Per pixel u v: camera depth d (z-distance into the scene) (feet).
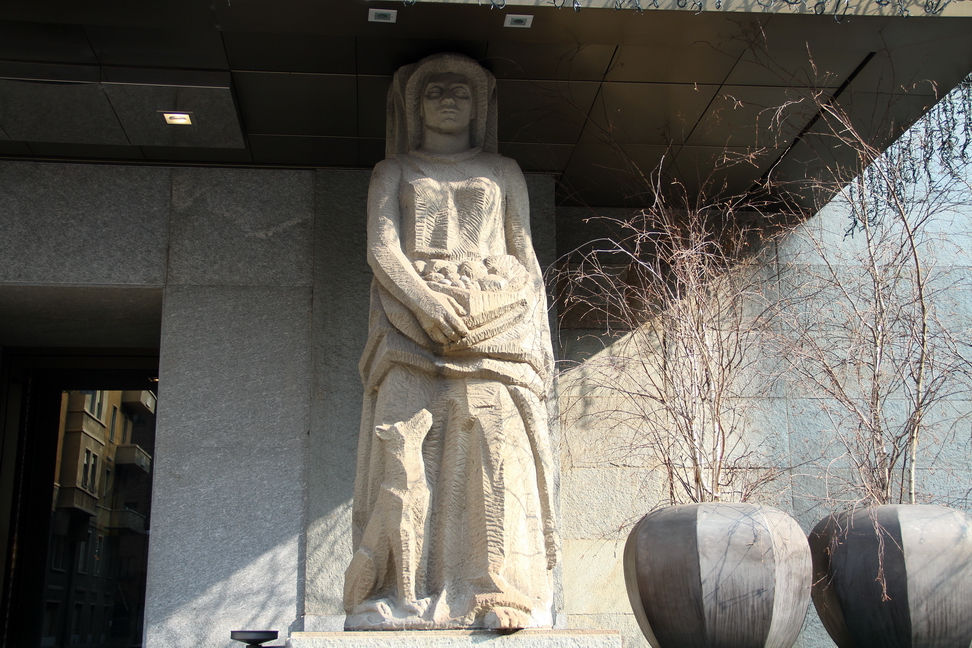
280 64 16.12
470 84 15.76
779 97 16.92
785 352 15.85
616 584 18.10
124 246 18.17
